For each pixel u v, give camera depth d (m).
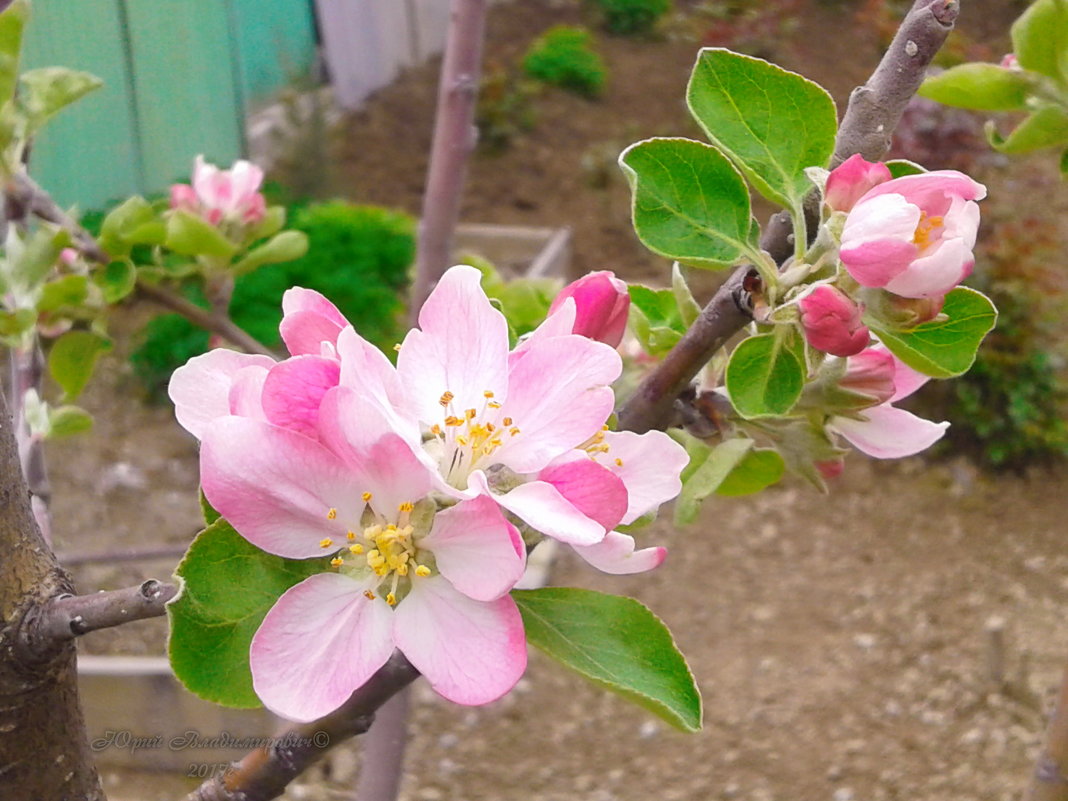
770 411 0.16
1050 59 0.23
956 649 0.83
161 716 0.62
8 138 0.29
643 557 0.14
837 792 0.71
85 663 0.63
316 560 0.13
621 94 1.71
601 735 0.76
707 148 0.17
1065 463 1.03
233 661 0.13
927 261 0.15
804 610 0.87
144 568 0.80
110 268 0.32
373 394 0.13
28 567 0.13
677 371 0.17
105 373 1.04
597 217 1.42
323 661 0.13
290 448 0.13
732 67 0.17
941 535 0.95
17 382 0.28
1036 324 1.01
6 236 0.31
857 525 0.96
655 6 1.92
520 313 0.36
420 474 0.13
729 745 0.75
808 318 0.15
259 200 0.36
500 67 1.69
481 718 0.77
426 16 1.84
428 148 1.54
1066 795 0.21
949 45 1.39
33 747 0.14
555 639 0.14
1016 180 1.43
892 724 0.77
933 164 1.22
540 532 0.14
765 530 0.96
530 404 0.14
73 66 1.12
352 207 1.10
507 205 1.44
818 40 1.88
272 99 1.45
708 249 0.17
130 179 1.21
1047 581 0.90
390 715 0.34
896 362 0.20
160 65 1.23
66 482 0.90
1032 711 0.77
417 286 0.36
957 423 1.03
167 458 0.94
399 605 0.13
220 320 0.35
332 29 1.58
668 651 0.14
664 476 0.15
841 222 0.15
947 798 0.71
